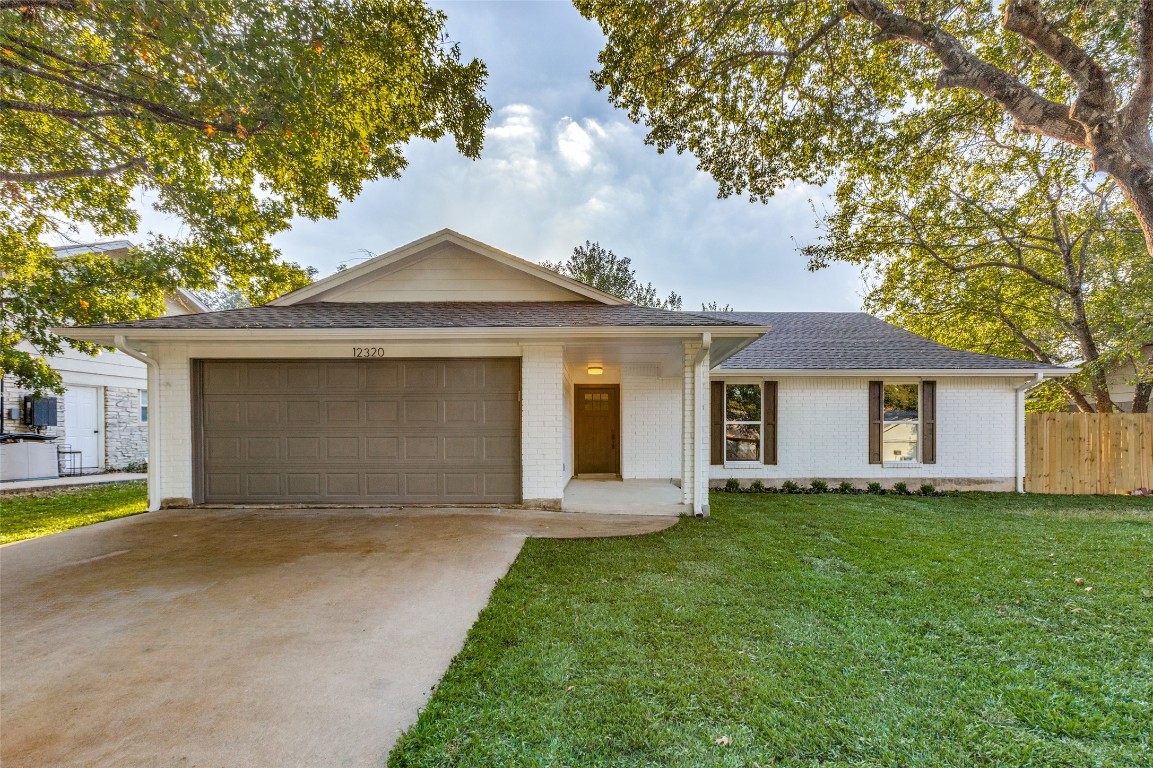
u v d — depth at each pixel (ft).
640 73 25.32
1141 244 35.45
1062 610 11.50
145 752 6.61
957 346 48.08
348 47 21.33
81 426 38.83
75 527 20.03
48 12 16.21
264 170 25.36
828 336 37.78
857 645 9.73
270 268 33.27
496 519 20.06
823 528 19.86
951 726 7.25
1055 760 6.59
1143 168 16.07
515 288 27.12
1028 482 31.71
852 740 6.91
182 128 19.29
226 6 15.29
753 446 32.27
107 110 19.25
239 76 16.17
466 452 22.35
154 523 19.22
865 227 42.14
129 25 14.90
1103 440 31.32
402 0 22.22
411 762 6.41
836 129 28.68
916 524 20.80
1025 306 41.47
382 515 20.62
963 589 12.85
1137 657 9.30
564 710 7.56
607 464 34.09
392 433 22.27
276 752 6.62
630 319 22.15
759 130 28.09
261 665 8.89
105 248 38.27
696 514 21.58
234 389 22.20
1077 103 17.16
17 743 6.79
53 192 27.53
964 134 34.04
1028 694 8.04
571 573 13.85
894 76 27.12
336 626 10.50
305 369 22.27
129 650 9.45
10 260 27.43
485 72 25.23
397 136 26.86
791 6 22.91
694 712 7.55
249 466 22.16
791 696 7.97
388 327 20.33
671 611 11.28
